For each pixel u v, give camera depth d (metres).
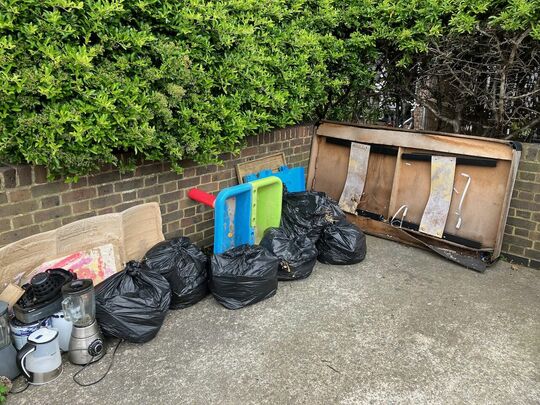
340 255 3.67
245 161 4.03
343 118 5.18
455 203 3.84
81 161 2.53
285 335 2.73
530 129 4.15
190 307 3.01
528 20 3.46
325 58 4.29
